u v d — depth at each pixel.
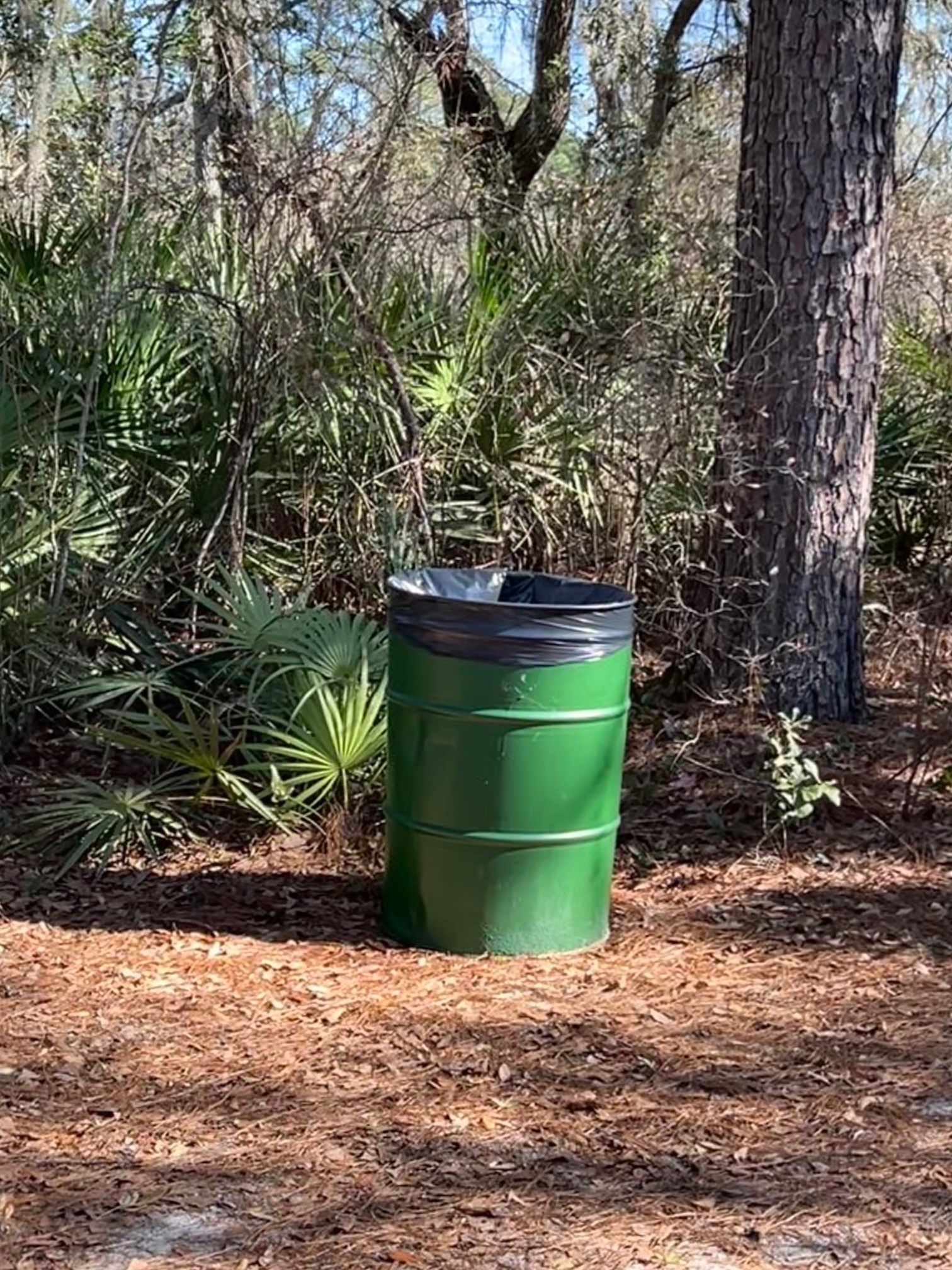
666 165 8.89
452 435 8.12
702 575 7.31
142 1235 3.21
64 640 6.81
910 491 9.77
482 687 4.60
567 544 8.37
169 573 7.52
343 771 5.71
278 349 7.16
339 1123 3.71
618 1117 3.78
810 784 5.79
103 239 7.63
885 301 9.23
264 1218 3.28
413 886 4.86
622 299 8.07
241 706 6.01
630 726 6.96
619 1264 3.12
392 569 7.31
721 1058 4.12
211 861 5.66
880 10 6.73
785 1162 3.56
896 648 7.91
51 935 4.97
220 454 7.48
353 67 7.66
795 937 5.03
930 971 4.75
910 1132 3.71
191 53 7.58
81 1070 3.99
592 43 12.04
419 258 8.20
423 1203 3.35
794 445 6.89
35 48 11.84
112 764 6.62
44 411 6.89
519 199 9.36
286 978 4.63
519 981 4.62
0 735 6.57
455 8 10.33
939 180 12.07
